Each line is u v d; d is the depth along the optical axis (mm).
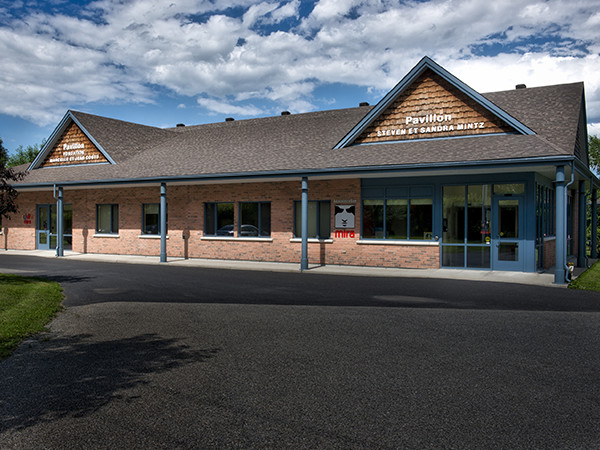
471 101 16125
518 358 6289
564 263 12766
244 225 19906
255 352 6605
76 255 22500
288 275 15281
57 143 25844
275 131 23078
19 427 4387
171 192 21391
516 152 13648
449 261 16047
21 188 23266
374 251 17109
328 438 4125
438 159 14594
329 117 23672
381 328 7926
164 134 28812
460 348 6746
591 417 4531
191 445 4027
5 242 26859
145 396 5082
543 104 17891
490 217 15406
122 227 22812
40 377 5691
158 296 11234
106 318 8844
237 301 10531
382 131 17562
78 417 4586
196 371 5855
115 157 23359
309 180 18234
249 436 4168
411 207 16578
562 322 8312
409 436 4152
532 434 4191
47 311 9242
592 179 17156
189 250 20984
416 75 16703
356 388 5254
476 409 4703
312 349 6727
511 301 10344
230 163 19188
